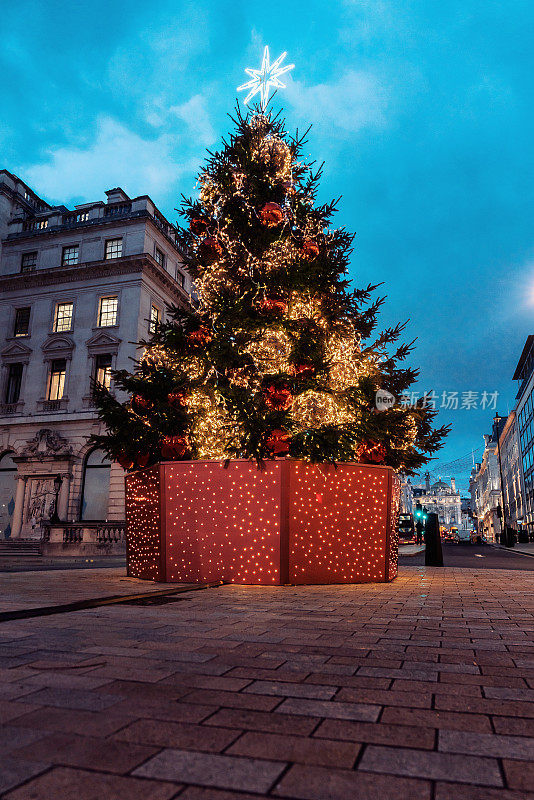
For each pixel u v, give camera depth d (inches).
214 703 103.5
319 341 374.9
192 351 395.2
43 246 1328.7
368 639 170.7
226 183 425.7
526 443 2300.7
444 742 85.6
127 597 263.1
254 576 355.6
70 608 225.3
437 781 71.7
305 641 165.5
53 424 1207.6
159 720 93.4
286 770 74.4
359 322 416.8
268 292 401.4
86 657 138.2
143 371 403.9
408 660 142.2
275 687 115.0
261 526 359.9
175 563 370.3
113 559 861.8
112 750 80.0
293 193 434.6
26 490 1181.7
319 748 82.4
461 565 695.1
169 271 1359.5
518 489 2556.6
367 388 392.2
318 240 430.0
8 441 1237.1
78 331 1243.8
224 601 263.9
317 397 398.0
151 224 1280.8
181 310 384.2
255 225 419.2
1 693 107.0
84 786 68.3
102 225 1284.4
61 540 929.5
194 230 438.0
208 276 428.5
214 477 372.8
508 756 80.3
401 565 668.1
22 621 195.2
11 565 791.7
